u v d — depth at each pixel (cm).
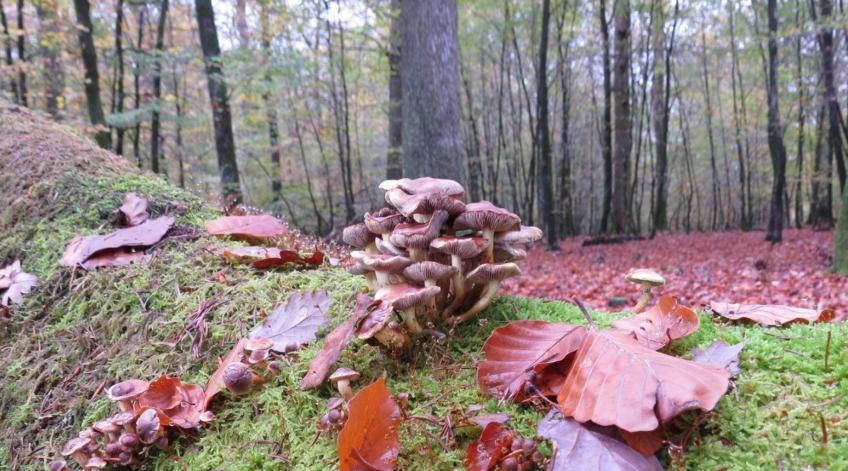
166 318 199
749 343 148
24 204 305
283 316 183
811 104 1803
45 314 226
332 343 148
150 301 209
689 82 2495
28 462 168
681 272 990
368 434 114
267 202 1505
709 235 2027
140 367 181
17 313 228
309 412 144
